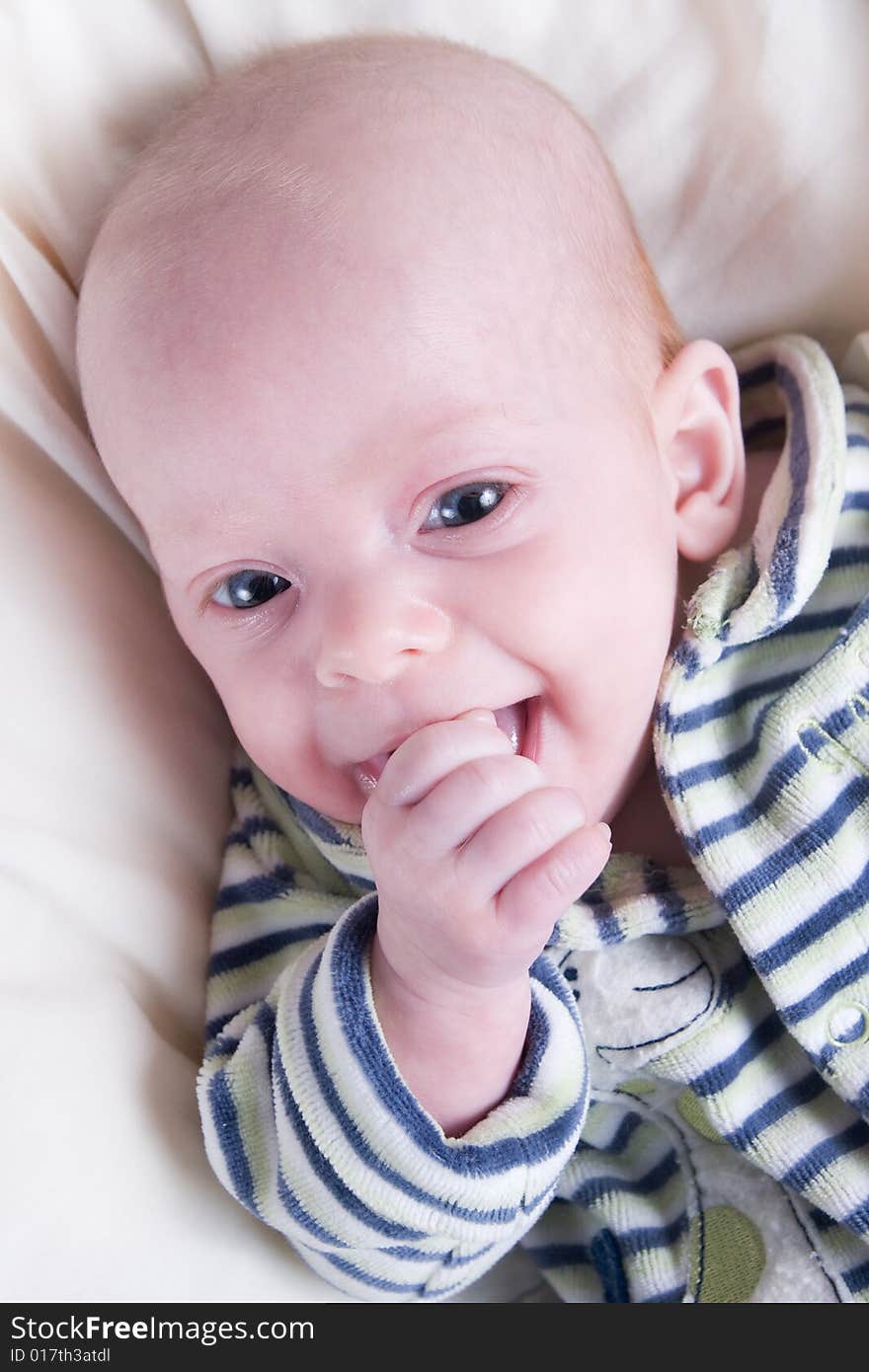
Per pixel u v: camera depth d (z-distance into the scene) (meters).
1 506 1.00
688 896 0.94
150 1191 0.85
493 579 0.82
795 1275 0.91
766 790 0.92
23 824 0.93
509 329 0.84
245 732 0.90
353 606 0.81
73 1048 0.86
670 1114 0.98
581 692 0.86
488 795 0.72
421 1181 0.79
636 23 1.01
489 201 0.87
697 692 0.94
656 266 1.10
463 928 0.73
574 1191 1.01
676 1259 0.97
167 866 1.00
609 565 0.86
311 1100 0.80
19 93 0.99
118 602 1.04
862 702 0.93
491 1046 0.82
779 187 1.05
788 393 1.04
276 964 0.98
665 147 1.05
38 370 1.02
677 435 0.99
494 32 1.02
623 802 0.98
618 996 0.94
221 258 0.83
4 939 0.88
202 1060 0.95
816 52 0.99
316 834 0.99
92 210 1.02
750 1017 0.94
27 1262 0.79
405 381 0.81
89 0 0.98
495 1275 1.03
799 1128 0.91
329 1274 0.87
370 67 0.92
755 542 0.97
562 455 0.85
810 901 0.90
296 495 0.82
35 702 0.97
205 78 1.01
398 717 0.82
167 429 0.84
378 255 0.83
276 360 0.81
